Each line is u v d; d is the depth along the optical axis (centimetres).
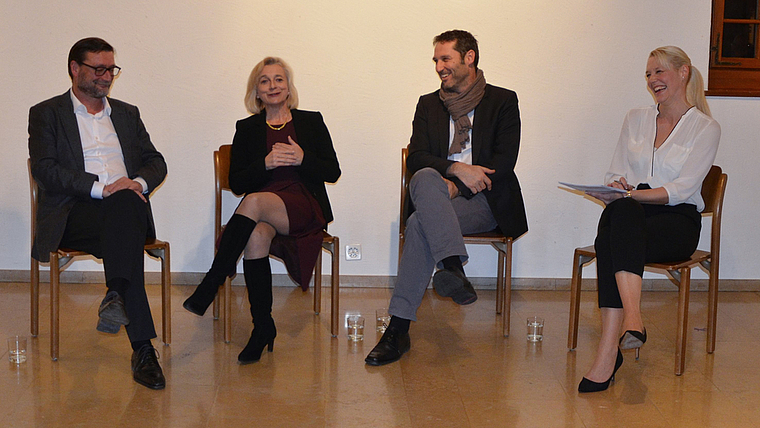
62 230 241
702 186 264
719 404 218
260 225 250
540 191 351
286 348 261
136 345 232
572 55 340
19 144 339
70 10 330
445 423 202
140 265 230
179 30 333
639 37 339
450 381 233
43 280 348
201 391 221
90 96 257
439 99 292
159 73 336
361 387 226
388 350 248
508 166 275
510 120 283
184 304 233
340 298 334
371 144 345
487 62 341
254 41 335
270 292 253
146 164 273
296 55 337
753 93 340
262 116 286
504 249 280
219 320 294
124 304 219
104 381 227
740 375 243
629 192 240
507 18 337
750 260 356
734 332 291
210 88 338
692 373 244
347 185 348
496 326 295
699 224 257
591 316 311
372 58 338
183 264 351
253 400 215
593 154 348
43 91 336
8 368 236
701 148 249
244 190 275
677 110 257
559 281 358
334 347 263
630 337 211
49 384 223
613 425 202
